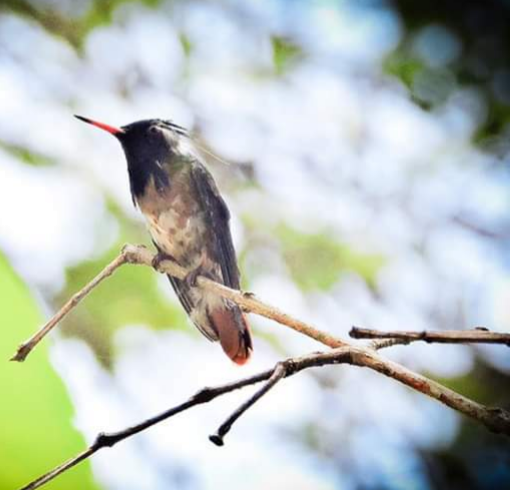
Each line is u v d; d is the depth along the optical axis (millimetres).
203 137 11266
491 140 11859
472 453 10336
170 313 9383
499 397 9875
